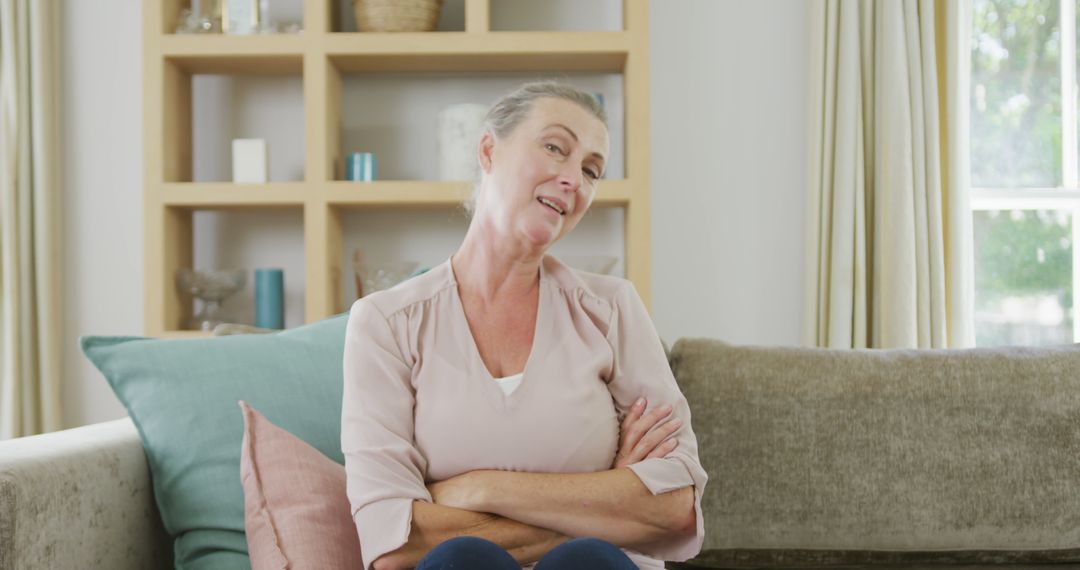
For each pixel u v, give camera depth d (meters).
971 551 1.75
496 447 1.39
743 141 3.37
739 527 1.74
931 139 3.15
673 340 3.37
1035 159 3.48
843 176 3.18
